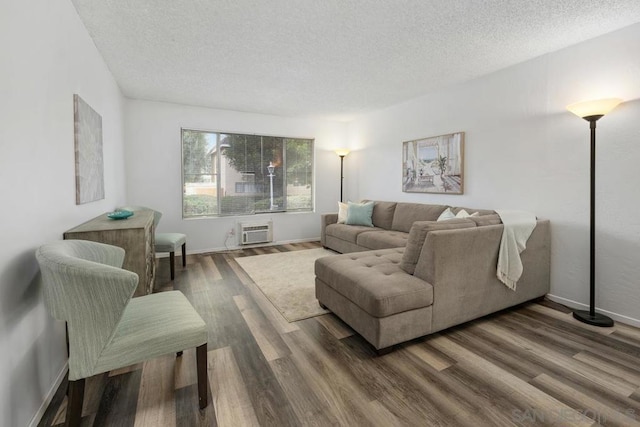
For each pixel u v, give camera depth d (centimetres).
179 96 414
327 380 167
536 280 268
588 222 255
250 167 512
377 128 506
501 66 309
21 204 133
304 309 261
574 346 201
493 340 209
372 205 477
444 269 208
